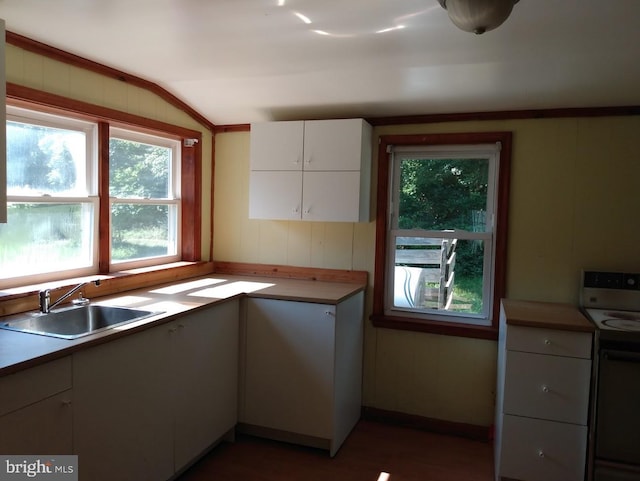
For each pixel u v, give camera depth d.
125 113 2.77
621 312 2.61
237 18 1.97
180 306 2.43
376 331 3.29
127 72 2.72
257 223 3.60
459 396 3.12
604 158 2.81
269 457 2.74
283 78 2.75
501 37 2.08
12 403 1.53
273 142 3.17
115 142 2.91
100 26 2.07
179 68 2.64
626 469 2.21
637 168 2.76
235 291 2.90
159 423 2.21
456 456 2.82
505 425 2.40
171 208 3.44
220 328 2.68
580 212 2.87
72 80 2.43
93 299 2.58
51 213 2.49
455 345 3.12
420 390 3.21
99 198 2.73
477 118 3.02
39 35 2.17
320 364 2.74
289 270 3.49
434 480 2.55
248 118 3.46
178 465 2.35
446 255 3.21
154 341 2.16
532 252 2.96
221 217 3.67
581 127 2.84
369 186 3.24
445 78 2.59
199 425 2.52
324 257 3.42
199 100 3.19
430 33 2.07
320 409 2.75
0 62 1.66
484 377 3.07
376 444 2.95
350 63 2.47
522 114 2.93
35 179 2.39
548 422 2.34
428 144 3.16
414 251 3.27
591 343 2.26
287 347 2.80
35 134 2.39
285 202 3.16
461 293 3.19
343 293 2.89
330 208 3.05
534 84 2.58
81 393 1.78
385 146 3.21
